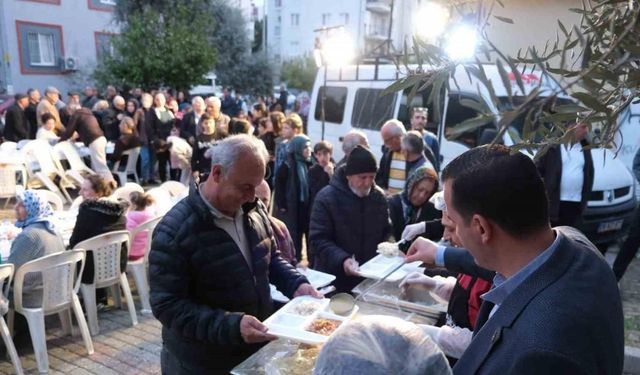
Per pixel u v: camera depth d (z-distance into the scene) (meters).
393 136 4.69
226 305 2.02
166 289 1.91
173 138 8.95
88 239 3.93
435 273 2.70
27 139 9.86
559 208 4.55
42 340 3.48
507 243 1.08
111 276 4.14
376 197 3.26
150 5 18.38
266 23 41.06
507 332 1.01
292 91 30.77
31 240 3.60
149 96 10.33
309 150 5.11
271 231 2.38
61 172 8.03
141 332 4.14
